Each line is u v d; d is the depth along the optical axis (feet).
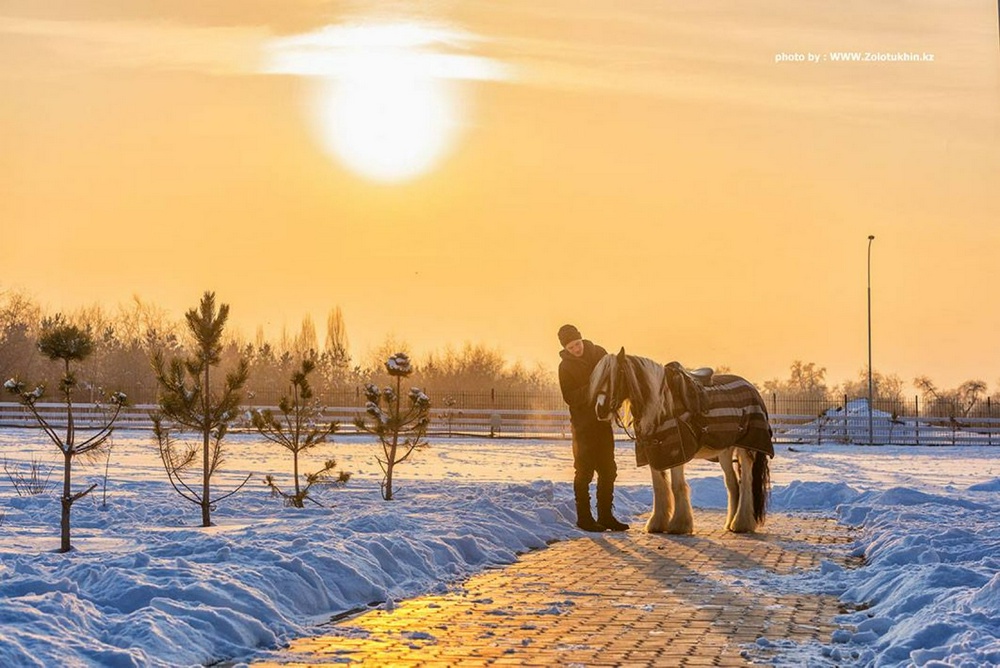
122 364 246.06
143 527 49.67
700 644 27.45
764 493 52.95
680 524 51.75
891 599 31.83
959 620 26.55
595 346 54.13
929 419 191.93
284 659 25.82
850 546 47.11
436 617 30.86
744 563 41.68
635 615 31.17
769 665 25.29
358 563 34.71
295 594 31.12
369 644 27.43
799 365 324.39
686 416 50.52
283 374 246.47
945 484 90.22
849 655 26.37
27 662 22.12
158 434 54.08
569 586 36.19
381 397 64.64
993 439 182.09
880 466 117.91
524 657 26.05
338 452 123.85
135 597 27.94
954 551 40.11
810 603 33.12
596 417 52.26
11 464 92.63
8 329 240.32
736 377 53.36
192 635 25.98
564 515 56.18
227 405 52.39
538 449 137.18
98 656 23.34
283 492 65.21
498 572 39.27
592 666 25.21
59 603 25.62
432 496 64.59
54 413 190.60
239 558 33.24
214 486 71.51
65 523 41.88
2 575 29.53
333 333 304.30
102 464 94.58
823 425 185.26
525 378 271.28
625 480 87.81
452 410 189.78
